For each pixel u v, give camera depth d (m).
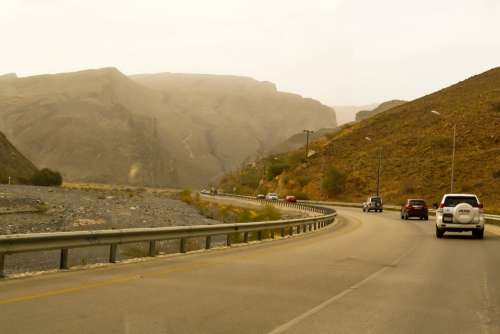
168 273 14.16
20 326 8.05
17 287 11.52
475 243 26.05
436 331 8.49
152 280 12.89
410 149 105.44
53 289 11.33
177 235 19.03
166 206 64.12
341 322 8.92
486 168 88.50
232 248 22.16
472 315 9.73
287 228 33.06
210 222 48.56
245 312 9.52
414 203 51.44
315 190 111.75
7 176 97.19
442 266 17.06
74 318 8.67
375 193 97.38
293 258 18.61
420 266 16.98
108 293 11.01
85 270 14.47
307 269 15.69
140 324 8.37
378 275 14.76
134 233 16.59
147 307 9.70
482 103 111.44
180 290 11.59
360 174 104.62
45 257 21.92
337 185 103.56
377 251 21.70
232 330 8.19
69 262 20.41
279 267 16.03
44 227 35.62
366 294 11.70
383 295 11.62
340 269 15.87
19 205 46.81
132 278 13.14
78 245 14.45
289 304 10.37
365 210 73.38
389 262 17.97
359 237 29.67
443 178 90.50
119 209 52.38
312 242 25.98
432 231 35.25
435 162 96.06
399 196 91.44
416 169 96.81
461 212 28.25
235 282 12.91
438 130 107.94
